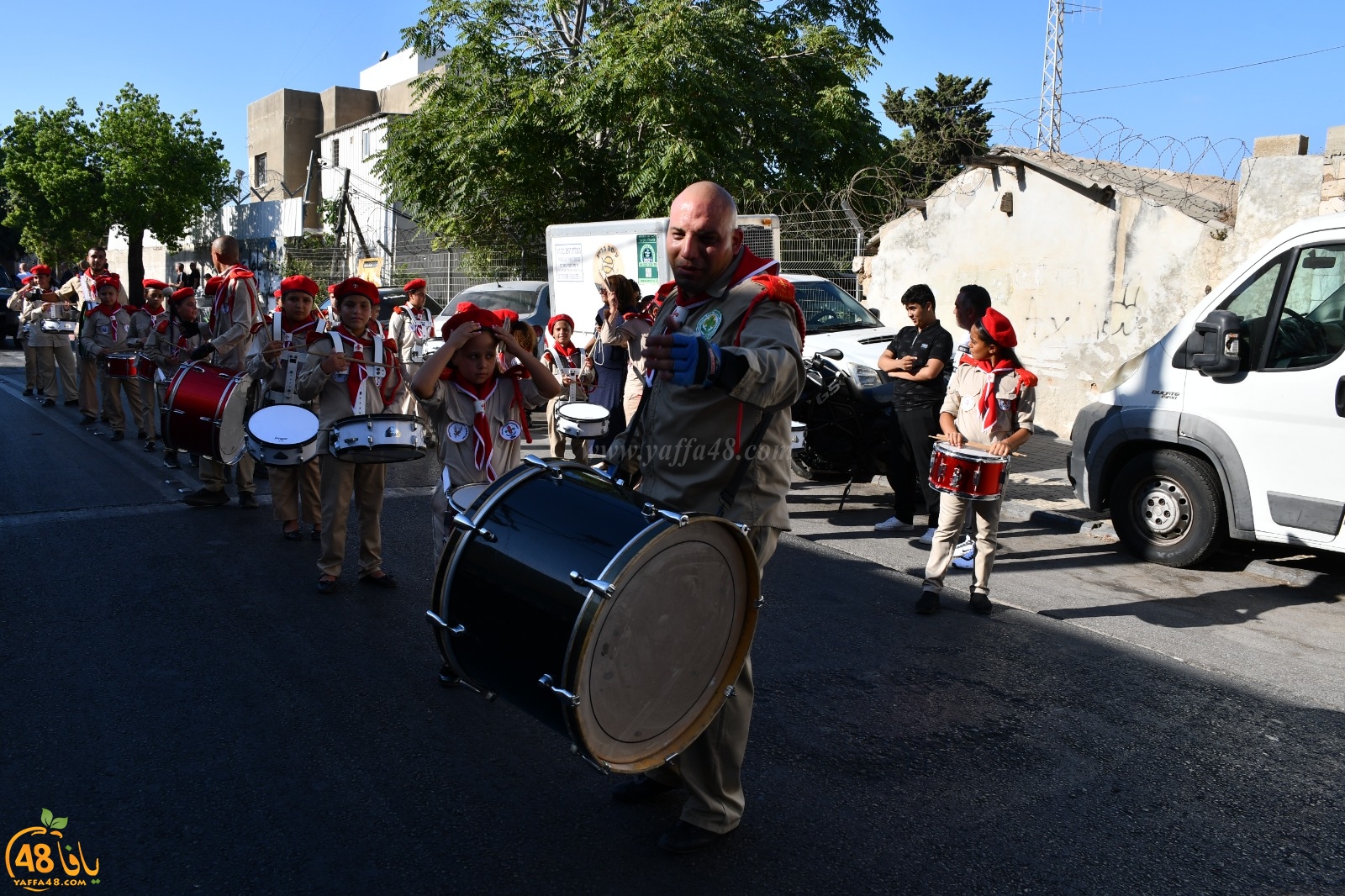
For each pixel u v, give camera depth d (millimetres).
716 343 3135
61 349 13398
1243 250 10445
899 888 3186
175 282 40438
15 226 36250
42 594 5758
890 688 4797
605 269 13422
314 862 3234
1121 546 7703
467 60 20594
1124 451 7562
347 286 6023
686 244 3152
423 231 24641
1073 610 6141
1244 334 6801
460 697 4555
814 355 9711
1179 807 3760
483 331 4613
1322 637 5777
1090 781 3941
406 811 3566
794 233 15422
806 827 3533
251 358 7246
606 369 8969
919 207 13773
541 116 19688
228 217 37594
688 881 3188
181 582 6082
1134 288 11516
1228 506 6824
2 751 3896
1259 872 3344
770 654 5199
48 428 11750
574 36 21547
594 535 2836
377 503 6070
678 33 18375
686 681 3064
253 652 5016
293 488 7105
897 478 8031
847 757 4074
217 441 7379
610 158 20797
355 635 5305
